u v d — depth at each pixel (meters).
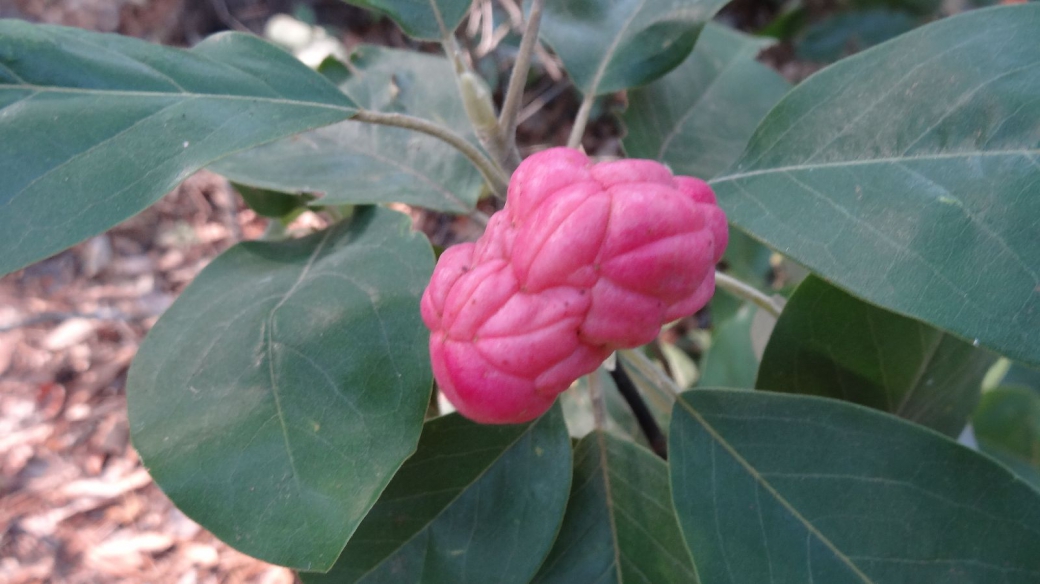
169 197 0.72
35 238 0.14
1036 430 0.31
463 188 0.23
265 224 0.71
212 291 0.19
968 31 0.17
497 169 0.20
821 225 0.16
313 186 0.22
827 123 0.18
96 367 0.62
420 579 0.18
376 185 0.23
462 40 0.56
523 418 0.14
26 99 0.15
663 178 0.14
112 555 0.52
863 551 0.17
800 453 0.18
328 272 0.18
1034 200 0.14
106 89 0.16
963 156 0.16
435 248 0.24
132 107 0.16
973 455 0.17
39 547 0.53
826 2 0.54
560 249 0.13
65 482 0.56
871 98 0.17
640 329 0.13
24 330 0.63
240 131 0.16
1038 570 0.16
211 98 0.16
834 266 0.16
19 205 0.14
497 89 0.68
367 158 0.24
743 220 0.17
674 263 0.13
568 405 0.33
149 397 0.16
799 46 0.51
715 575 0.17
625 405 0.33
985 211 0.15
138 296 0.67
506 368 0.13
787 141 0.18
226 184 0.69
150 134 0.15
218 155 0.15
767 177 0.18
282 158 0.23
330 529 0.14
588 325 0.13
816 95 0.18
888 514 0.17
